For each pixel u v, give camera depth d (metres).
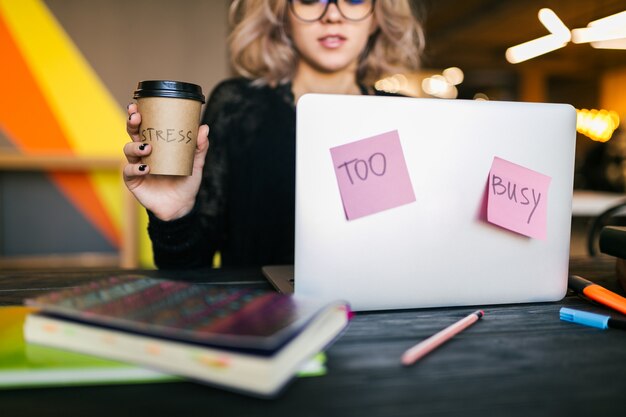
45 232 2.89
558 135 0.71
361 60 1.94
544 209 0.71
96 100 2.84
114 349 0.46
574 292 0.80
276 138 1.75
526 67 9.74
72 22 2.78
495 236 0.70
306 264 0.64
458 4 5.78
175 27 2.85
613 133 8.59
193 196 0.96
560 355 0.53
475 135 0.67
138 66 2.85
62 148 2.84
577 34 2.42
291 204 1.71
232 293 0.56
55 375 0.44
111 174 2.90
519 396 0.43
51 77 2.79
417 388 0.45
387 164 0.65
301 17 1.85
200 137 0.90
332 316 0.52
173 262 1.03
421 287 0.68
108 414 0.40
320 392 0.44
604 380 0.47
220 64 2.90
